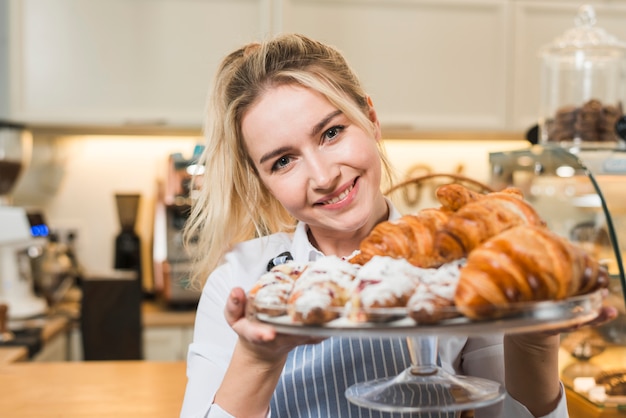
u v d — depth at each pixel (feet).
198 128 9.01
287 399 3.38
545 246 2.12
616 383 3.71
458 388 2.51
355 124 2.98
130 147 10.07
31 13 8.68
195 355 3.48
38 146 9.93
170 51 8.78
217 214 3.66
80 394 4.78
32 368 5.49
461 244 2.31
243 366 2.65
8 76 8.86
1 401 4.62
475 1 9.07
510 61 9.14
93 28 8.73
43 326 7.71
